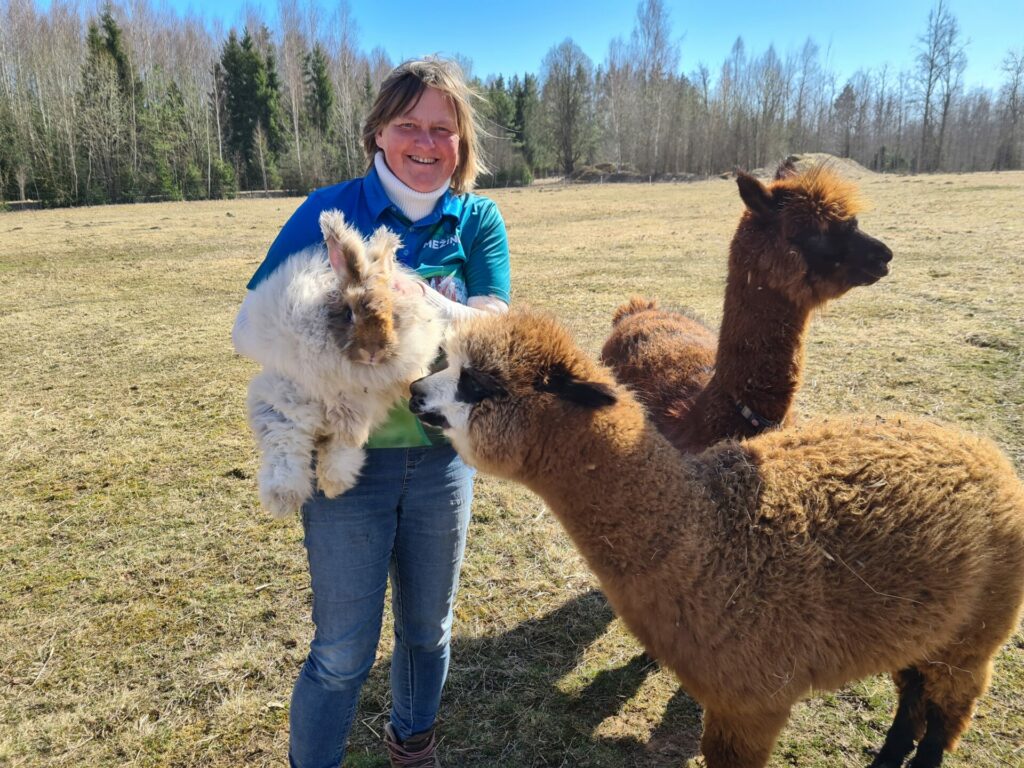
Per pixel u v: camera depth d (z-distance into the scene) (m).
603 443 2.38
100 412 6.77
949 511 2.42
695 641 2.36
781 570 2.33
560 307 10.10
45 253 17.52
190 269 14.99
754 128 55.69
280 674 3.40
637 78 64.31
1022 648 3.32
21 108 43.59
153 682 3.36
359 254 2.08
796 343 3.66
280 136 55.91
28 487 5.28
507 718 3.14
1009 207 18.53
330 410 2.20
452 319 2.44
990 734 2.90
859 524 2.39
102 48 50.78
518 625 3.71
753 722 2.42
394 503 2.35
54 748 3.01
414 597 2.52
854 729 3.00
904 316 8.55
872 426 2.77
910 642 2.40
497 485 5.14
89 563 4.29
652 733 3.05
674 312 5.30
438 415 2.30
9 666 3.47
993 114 66.19
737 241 3.74
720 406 3.75
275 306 2.21
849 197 3.62
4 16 50.31
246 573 4.17
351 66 68.50
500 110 61.44
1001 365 6.61
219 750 2.99
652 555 2.37
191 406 6.86
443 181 2.39
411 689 2.64
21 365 8.37
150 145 46.28
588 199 32.25
